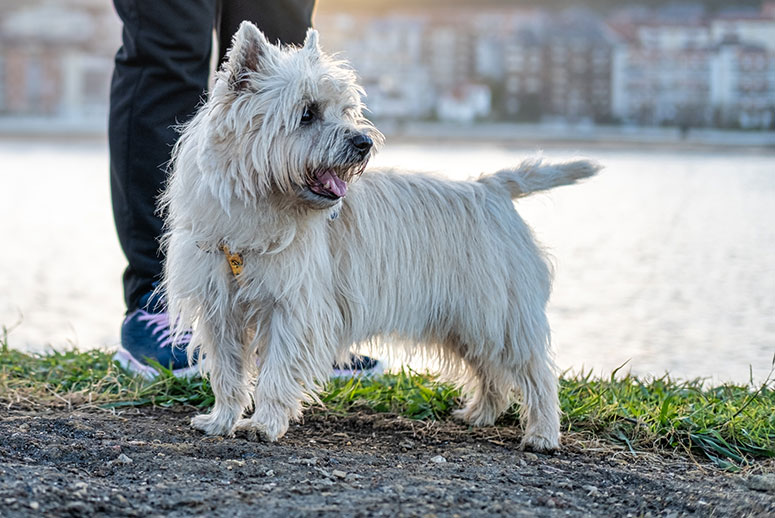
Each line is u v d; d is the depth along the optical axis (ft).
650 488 12.49
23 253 34.35
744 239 35.83
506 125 117.80
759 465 13.83
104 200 48.52
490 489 11.71
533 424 14.40
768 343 21.94
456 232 14.43
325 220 13.66
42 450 12.54
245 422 13.55
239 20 16.47
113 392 16.06
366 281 13.99
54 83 137.59
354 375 17.07
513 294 14.52
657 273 29.94
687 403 16.31
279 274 13.12
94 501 10.55
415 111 125.49
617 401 15.81
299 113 12.92
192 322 13.97
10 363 17.74
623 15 133.39
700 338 22.41
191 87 16.19
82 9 139.85
